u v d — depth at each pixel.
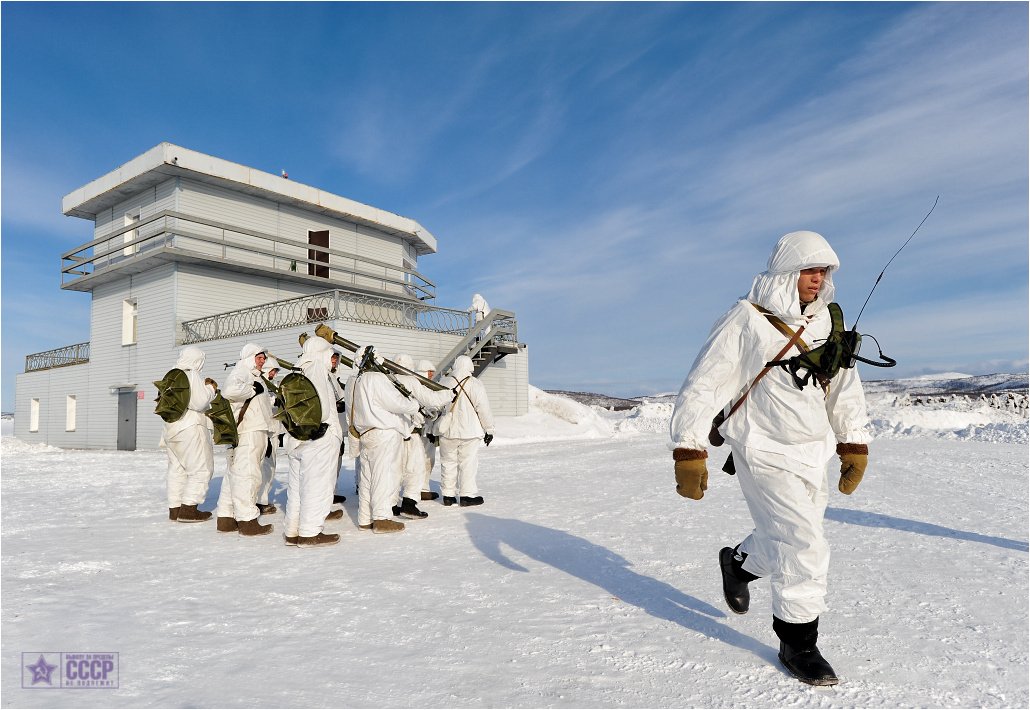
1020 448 11.52
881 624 2.96
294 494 5.33
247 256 23.73
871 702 2.21
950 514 5.62
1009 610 3.12
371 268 28.61
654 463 11.01
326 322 18.25
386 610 3.38
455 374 7.36
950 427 21.27
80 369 26.72
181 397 6.48
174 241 21.69
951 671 2.44
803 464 2.58
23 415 31.17
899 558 4.15
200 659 2.67
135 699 2.25
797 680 2.41
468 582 3.91
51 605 3.51
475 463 7.30
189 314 22.16
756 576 2.86
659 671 2.52
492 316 22.64
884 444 12.65
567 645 2.81
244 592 3.79
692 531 5.22
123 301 24.42
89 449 25.88
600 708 2.19
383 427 5.87
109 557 4.85
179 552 5.06
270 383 5.94
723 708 2.19
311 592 3.77
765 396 2.62
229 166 22.61
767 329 2.61
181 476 6.68
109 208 25.58
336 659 2.67
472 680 2.44
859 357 2.60
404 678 2.46
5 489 9.53
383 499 5.83
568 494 7.67
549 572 4.10
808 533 2.50
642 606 3.36
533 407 27.80
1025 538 4.70
